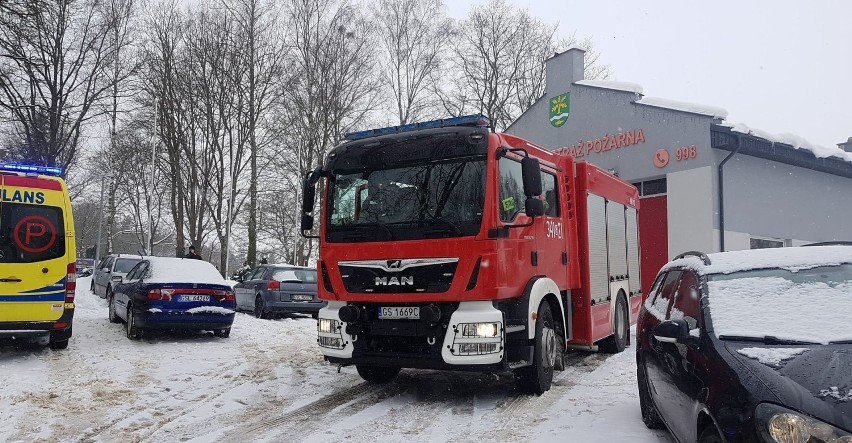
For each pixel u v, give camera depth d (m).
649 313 6.07
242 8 34.31
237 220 45.97
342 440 5.86
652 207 18.47
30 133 30.86
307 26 34.28
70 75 31.94
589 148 20.14
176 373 9.09
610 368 9.36
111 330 13.11
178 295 11.73
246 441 5.89
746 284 4.85
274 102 34.47
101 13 32.31
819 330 4.23
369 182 7.39
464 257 6.67
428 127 7.59
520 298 7.19
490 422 6.40
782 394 3.55
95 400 7.43
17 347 10.76
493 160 6.93
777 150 17.72
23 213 9.64
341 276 7.25
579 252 9.20
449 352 6.62
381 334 6.95
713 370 4.04
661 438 5.57
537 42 36.81
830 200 19.78
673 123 17.70
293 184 38.47
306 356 10.70
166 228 55.41
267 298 16.64
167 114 34.44
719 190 16.78
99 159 40.84
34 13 19.66
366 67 34.59
